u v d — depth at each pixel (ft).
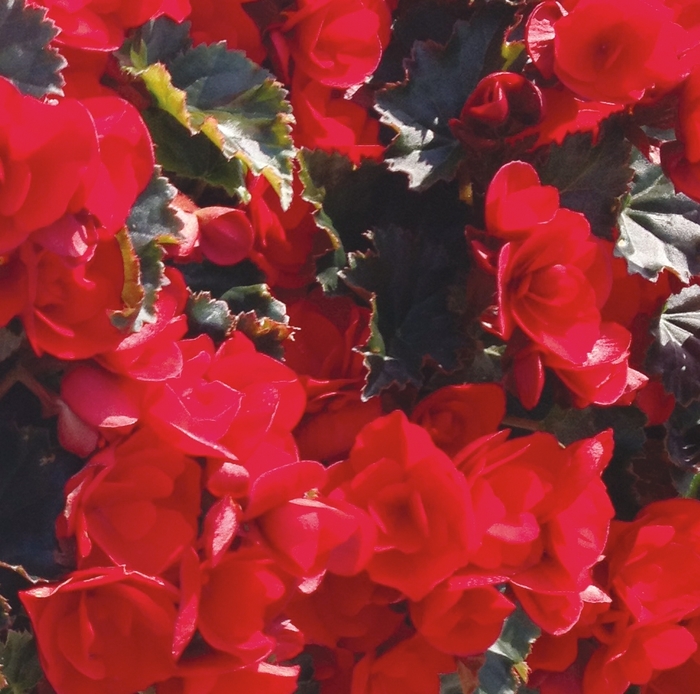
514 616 2.56
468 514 2.40
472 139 2.57
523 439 2.47
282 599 2.35
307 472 2.34
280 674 2.34
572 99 2.58
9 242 2.19
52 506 2.38
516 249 2.47
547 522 2.48
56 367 2.36
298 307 2.57
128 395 2.31
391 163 2.58
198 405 2.34
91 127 2.18
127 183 2.26
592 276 2.52
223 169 2.51
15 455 2.38
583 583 2.45
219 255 2.47
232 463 2.34
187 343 2.39
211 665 2.32
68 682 2.30
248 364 2.41
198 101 2.52
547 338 2.47
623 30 2.50
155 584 2.28
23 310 2.25
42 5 2.34
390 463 2.45
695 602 2.57
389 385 2.52
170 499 2.34
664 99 2.56
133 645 2.31
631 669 2.56
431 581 2.41
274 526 2.34
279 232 2.56
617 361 2.50
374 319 2.53
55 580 2.33
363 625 2.48
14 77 2.30
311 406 2.52
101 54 2.40
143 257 2.32
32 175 2.19
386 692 2.51
